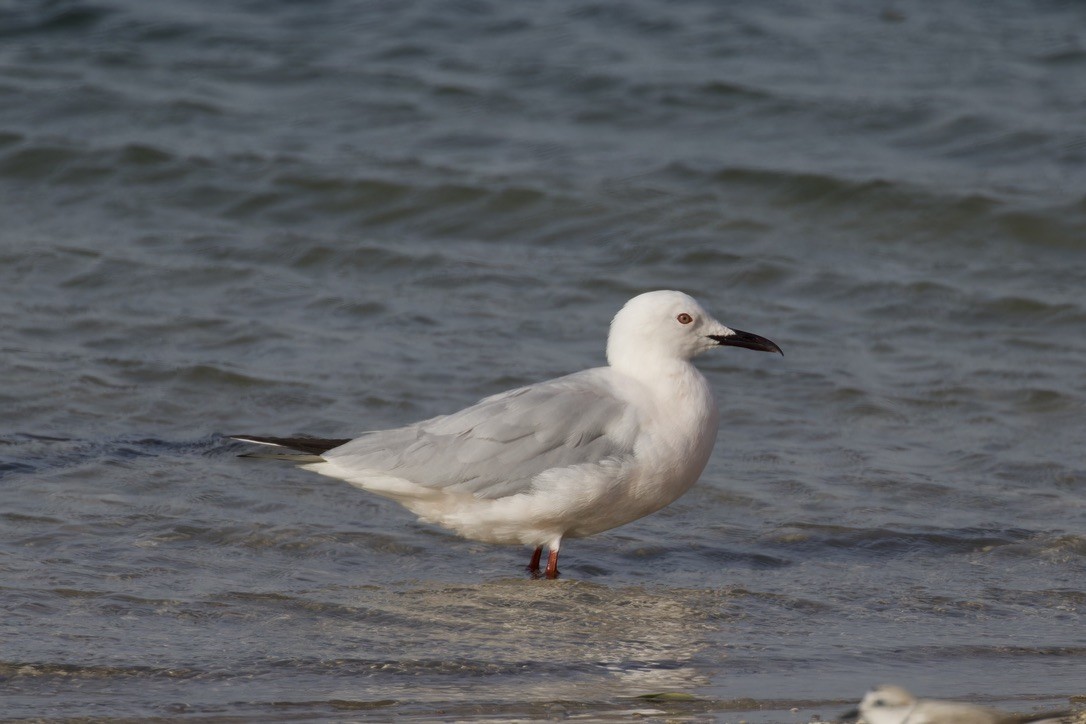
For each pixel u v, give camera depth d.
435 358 14.95
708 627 9.27
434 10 26.59
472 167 20.77
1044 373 15.11
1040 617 9.62
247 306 16.45
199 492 11.42
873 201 19.91
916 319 16.77
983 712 7.47
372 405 13.65
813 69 24.30
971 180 20.48
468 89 23.34
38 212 19.42
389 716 7.52
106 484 11.48
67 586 9.38
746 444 13.14
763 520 11.45
